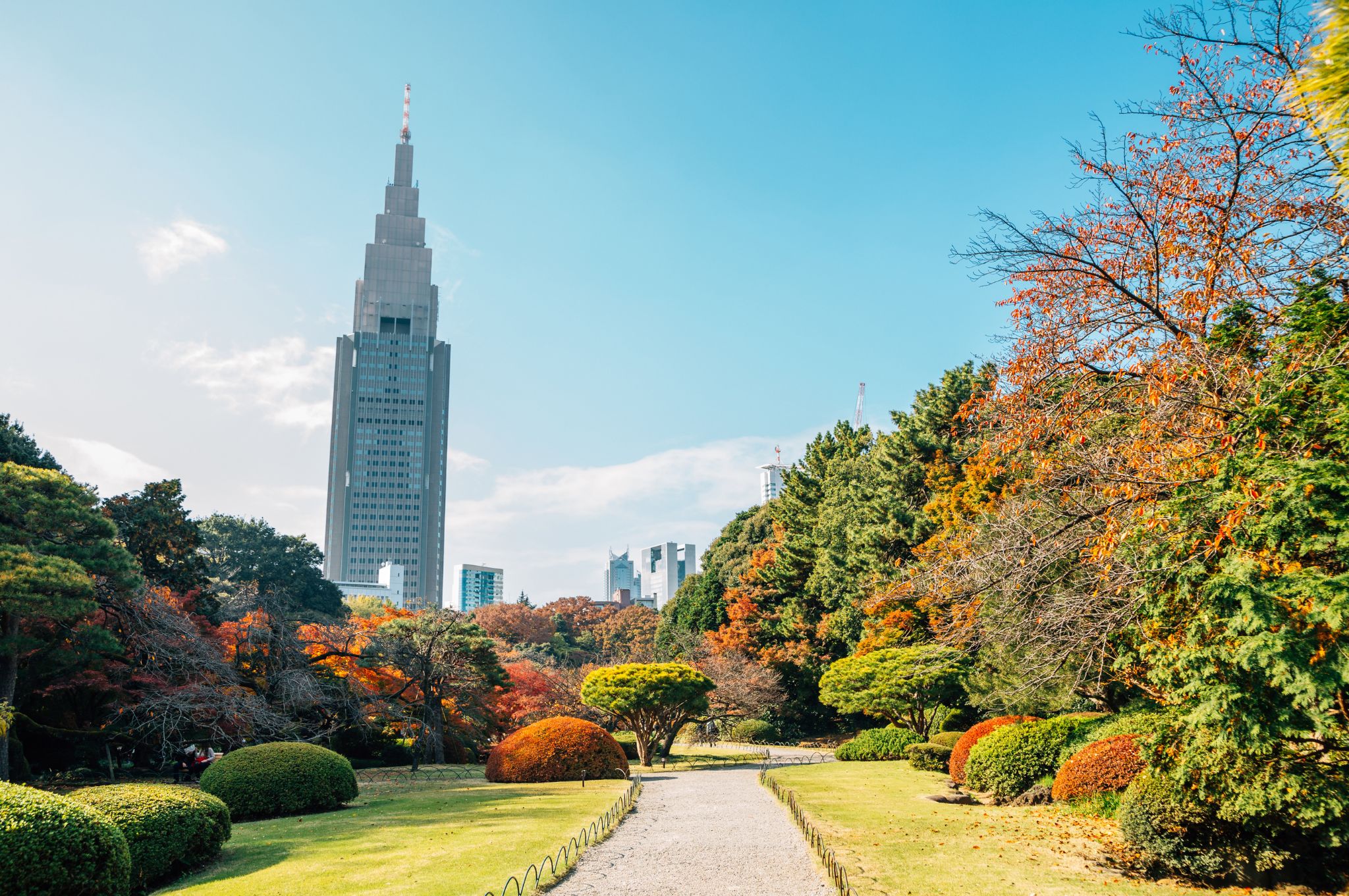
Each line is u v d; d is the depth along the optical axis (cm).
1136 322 1162
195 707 2455
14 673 2147
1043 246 1191
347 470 18988
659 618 8681
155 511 3145
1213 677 870
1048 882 954
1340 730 821
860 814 1486
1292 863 894
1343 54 520
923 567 1537
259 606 3250
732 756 3588
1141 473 1023
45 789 2206
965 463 3055
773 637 5088
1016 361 1217
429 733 3219
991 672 2128
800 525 5544
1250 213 1127
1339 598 756
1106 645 1185
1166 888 927
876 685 2925
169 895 977
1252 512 859
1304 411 898
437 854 1171
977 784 1684
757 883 971
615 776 2483
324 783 1755
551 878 996
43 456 2975
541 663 6875
